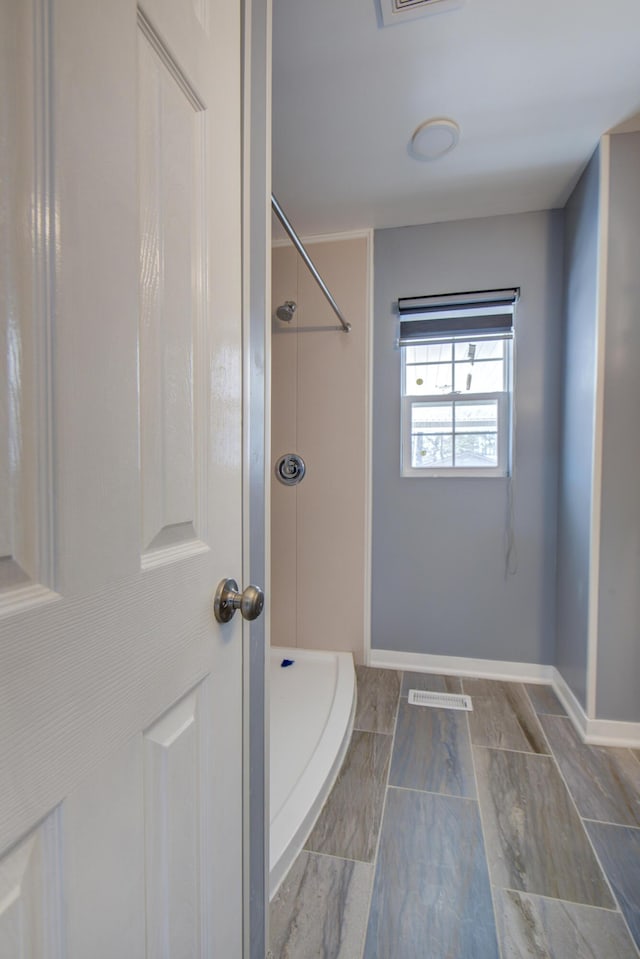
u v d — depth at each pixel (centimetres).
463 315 208
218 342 61
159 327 47
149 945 47
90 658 38
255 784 78
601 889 106
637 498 159
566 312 193
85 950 37
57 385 34
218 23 60
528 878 109
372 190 184
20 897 31
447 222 209
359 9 109
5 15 30
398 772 146
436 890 105
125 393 41
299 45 119
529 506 206
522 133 153
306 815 121
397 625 222
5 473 30
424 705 187
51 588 34
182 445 52
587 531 167
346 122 147
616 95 137
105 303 39
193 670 55
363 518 223
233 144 65
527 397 204
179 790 52
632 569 160
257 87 75
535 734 167
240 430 69
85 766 37
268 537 81
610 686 162
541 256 200
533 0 107
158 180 47
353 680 196
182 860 53
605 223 157
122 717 42
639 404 158
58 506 34
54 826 34
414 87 133
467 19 112
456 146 159
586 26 113
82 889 37
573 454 182
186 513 53
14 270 31
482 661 213
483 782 141
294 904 102
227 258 63
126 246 41
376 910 100
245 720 72
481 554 212
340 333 221
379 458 221
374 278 217
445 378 217
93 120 37
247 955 75
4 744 30
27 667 32
